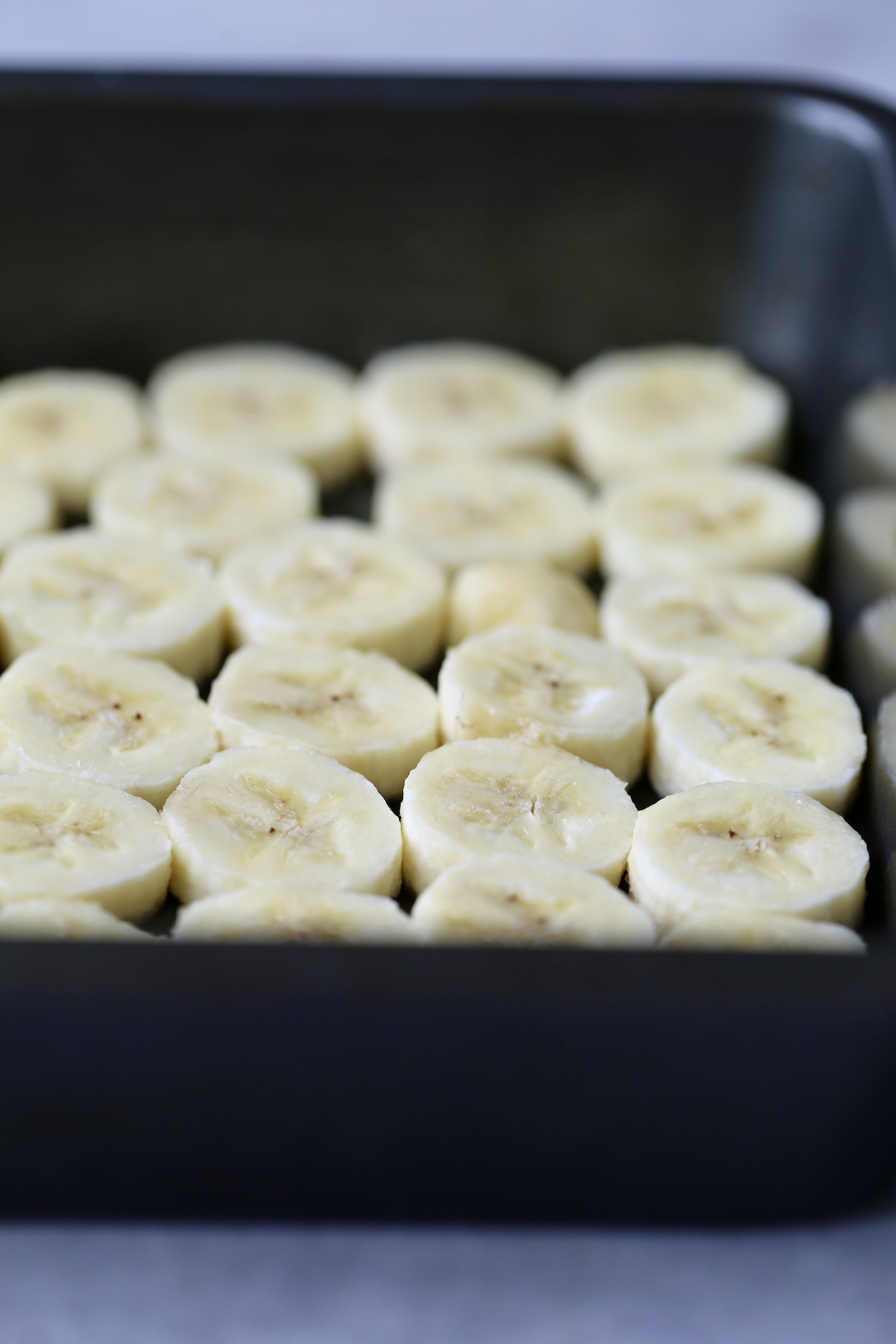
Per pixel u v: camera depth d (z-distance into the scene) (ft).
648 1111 1.29
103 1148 1.30
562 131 1.77
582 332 1.86
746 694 1.52
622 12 2.07
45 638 1.56
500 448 1.79
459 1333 1.31
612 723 1.49
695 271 1.83
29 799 1.42
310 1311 1.31
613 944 1.36
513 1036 1.26
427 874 1.42
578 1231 1.34
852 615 1.63
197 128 1.76
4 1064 1.27
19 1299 1.31
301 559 1.63
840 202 1.76
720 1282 1.33
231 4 2.05
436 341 1.87
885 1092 1.29
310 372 1.85
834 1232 1.34
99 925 1.35
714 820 1.42
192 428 1.79
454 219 1.81
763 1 2.08
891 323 1.66
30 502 1.68
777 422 1.80
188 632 1.57
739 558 1.67
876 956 1.27
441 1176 1.31
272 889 1.37
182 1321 1.31
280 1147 1.30
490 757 1.45
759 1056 1.27
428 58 2.05
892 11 2.09
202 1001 1.25
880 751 1.50
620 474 1.79
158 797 1.46
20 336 1.84
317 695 1.51
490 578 1.62
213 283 1.83
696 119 1.76
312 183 1.79
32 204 1.78
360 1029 1.26
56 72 1.75
